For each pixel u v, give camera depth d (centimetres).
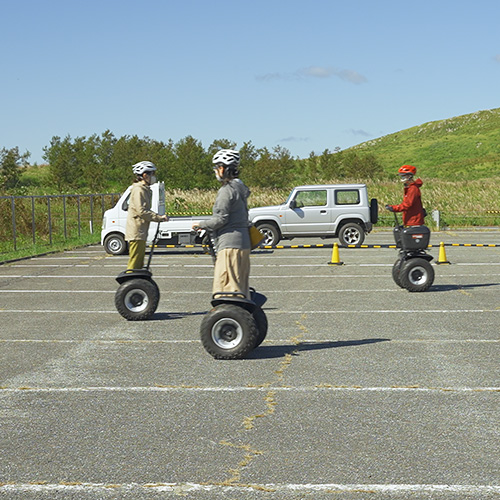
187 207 4066
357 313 1068
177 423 556
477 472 450
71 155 6638
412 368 721
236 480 442
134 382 681
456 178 10088
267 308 1129
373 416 566
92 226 3062
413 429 534
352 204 2342
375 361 753
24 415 582
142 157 6350
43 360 780
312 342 858
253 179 6166
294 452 489
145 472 457
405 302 1170
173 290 1373
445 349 809
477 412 575
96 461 478
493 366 726
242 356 765
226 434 529
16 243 2583
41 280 1570
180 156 6212
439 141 16038
